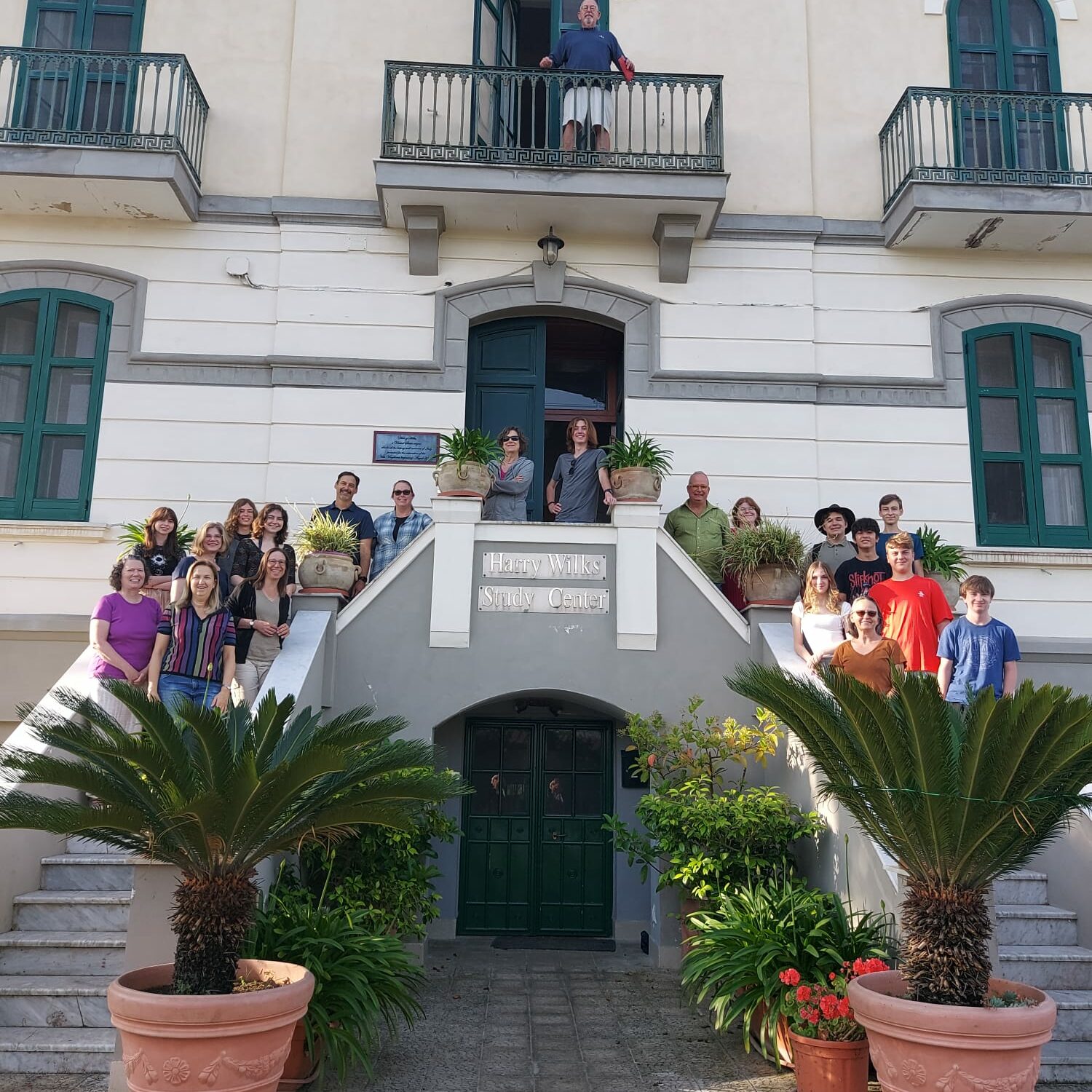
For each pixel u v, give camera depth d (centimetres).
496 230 1033
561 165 966
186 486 972
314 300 1011
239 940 468
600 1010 645
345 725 502
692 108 1065
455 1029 605
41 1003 543
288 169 1038
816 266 1048
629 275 1036
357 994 509
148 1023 425
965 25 1102
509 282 1025
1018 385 1032
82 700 486
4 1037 527
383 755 509
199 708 454
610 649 772
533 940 866
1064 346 1048
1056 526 1008
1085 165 1031
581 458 877
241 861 474
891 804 470
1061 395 1031
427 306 1017
